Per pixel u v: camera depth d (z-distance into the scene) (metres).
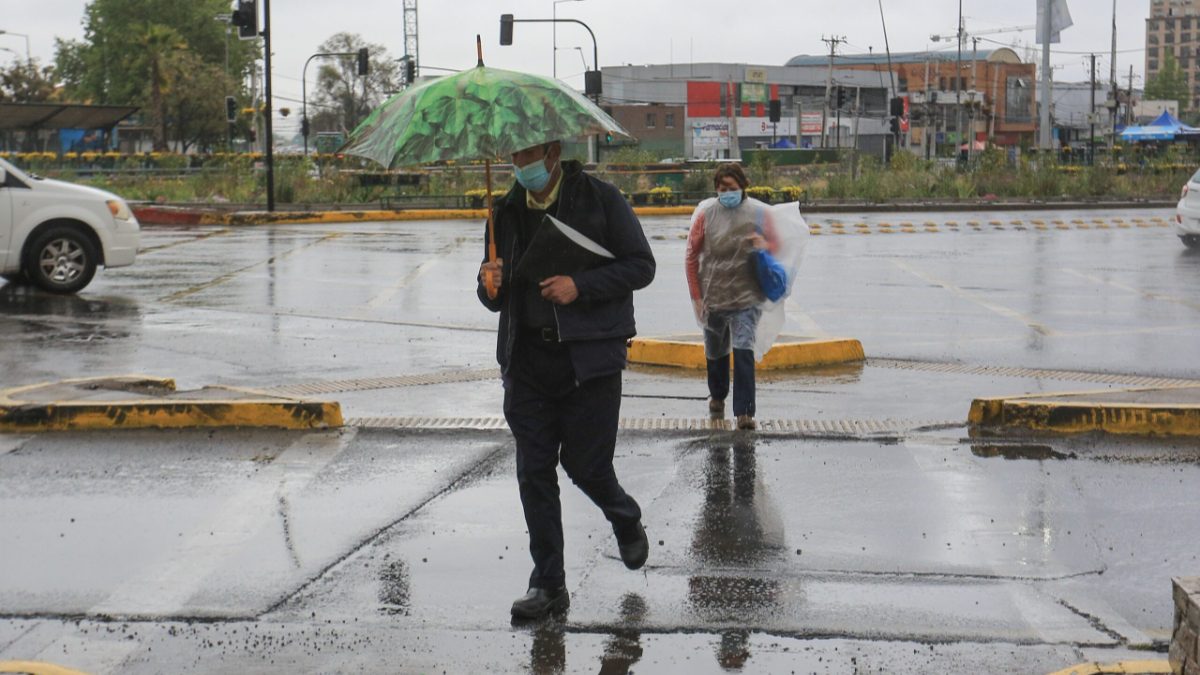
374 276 17.02
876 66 131.62
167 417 7.43
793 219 7.47
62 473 6.47
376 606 4.61
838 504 5.94
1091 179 40.59
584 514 5.81
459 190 36.12
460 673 4.00
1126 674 3.82
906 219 31.02
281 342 11.23
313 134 113.00
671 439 7.27
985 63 120.69
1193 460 6.76
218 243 22.78
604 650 4.18
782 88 122.88
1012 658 4.11
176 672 4.02
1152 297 15.09
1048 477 6.42
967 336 11.81
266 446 7.05
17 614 4.53
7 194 14.16
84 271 14.67
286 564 5.08
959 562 5.09
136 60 86.75
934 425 7.57
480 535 5.46
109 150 57.88
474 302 14.24
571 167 4.43
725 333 7.68
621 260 4.41
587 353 4.37
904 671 4.00
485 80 4.19
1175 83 199.75
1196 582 3.49
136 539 5.40
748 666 4.04
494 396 8.67
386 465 6.65
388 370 9.80
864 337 11.73
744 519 5.69
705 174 37.72
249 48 96.38
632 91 116.31
